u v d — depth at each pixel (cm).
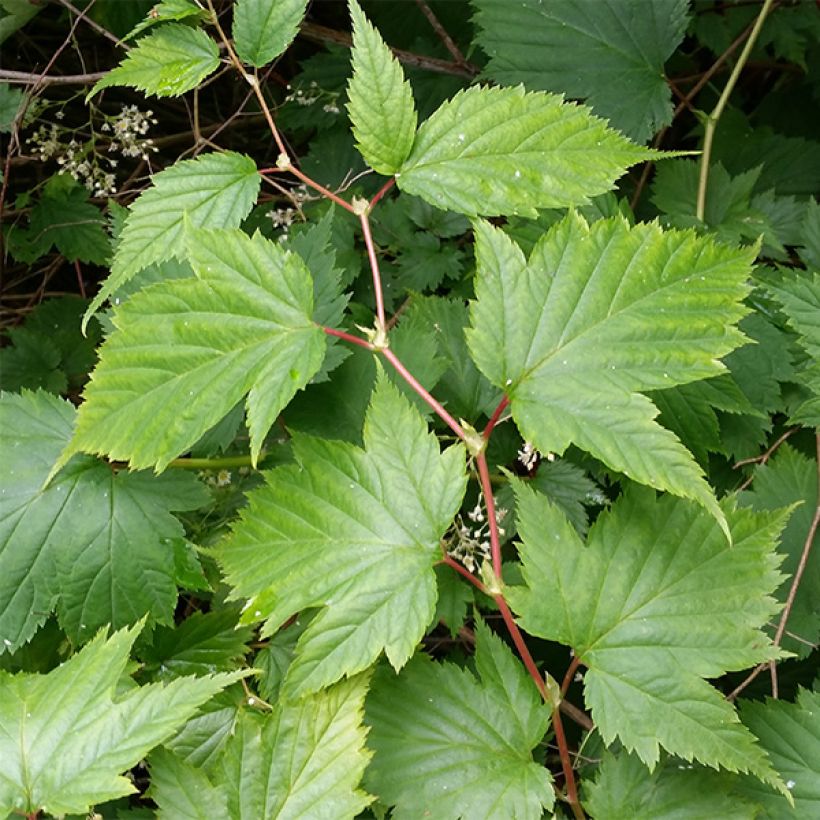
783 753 36
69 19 64
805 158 61
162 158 74
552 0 52
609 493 49
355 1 34
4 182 60
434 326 45
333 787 31
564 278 33
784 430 45
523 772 32
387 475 32
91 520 38
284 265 33
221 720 38
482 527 41
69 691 31
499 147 35
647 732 32
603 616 33
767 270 45
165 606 38
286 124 70
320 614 31
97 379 31
